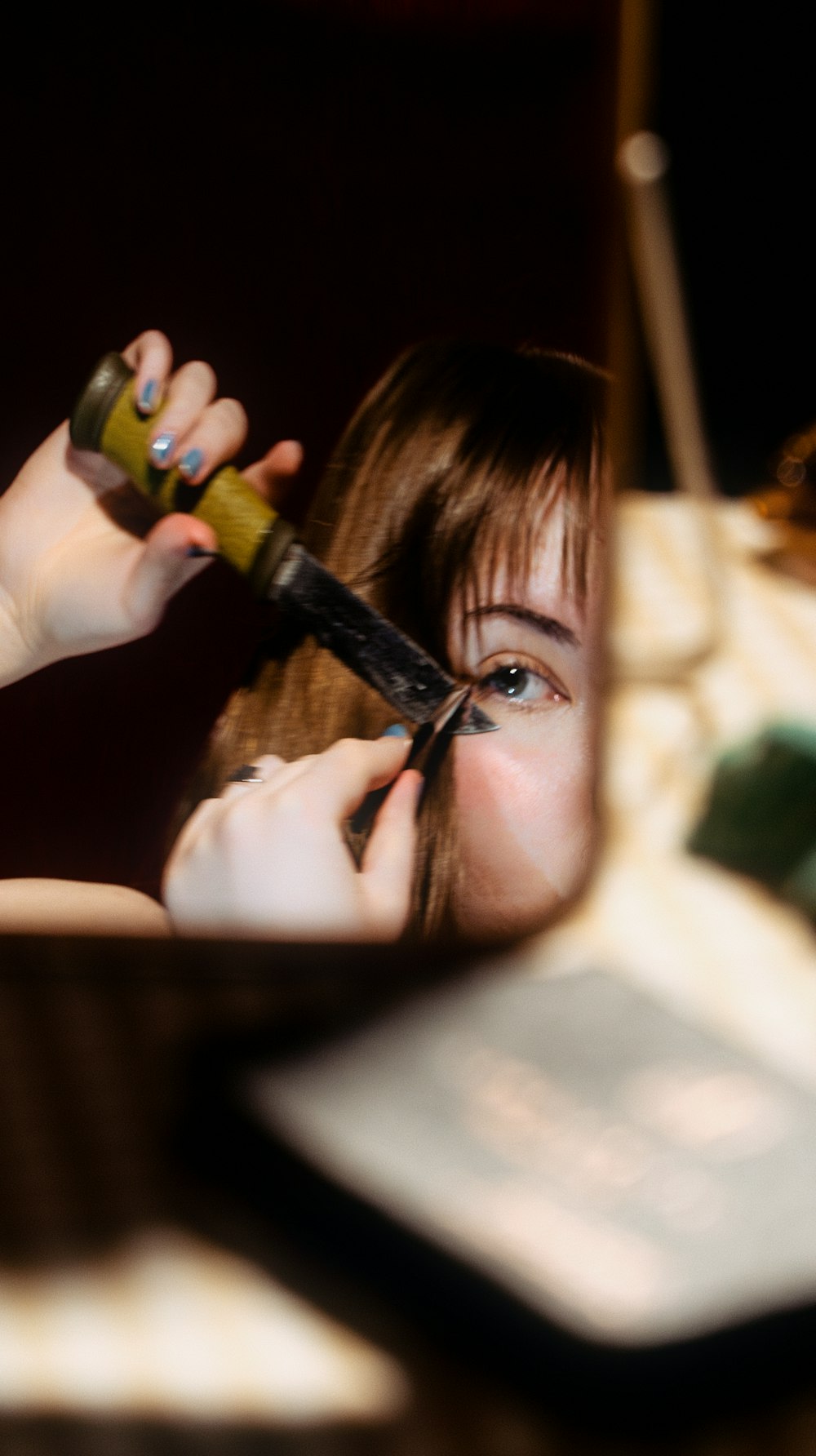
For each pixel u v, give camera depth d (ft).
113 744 5.05
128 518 5.08
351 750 5.04
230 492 5.00
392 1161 4.35
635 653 5.95
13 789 5.03
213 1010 4.82
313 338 5.02
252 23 4.99
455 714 5.05
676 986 4.95
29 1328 4.33
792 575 6.50
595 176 5.07
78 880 5.02
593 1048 4.52
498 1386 4.27
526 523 5.05
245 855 4.98
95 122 4.97
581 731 5.09
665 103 11.00
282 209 5.02
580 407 5.07
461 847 5.04
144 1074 4.69
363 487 5.04
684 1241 4.28
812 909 5.11
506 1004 4.59
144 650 5.04
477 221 5.06
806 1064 4.81
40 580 5.05
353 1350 4.31
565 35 5.04
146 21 4.96
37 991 4.83
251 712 5.05
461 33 5.02
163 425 4.99
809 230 11.25
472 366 5.06
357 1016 4.57
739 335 11.53
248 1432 4.24
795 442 6.69
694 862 5.27
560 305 5.06
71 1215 4.46
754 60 10.84
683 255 11.39
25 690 5.04
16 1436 4.23
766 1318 4.23
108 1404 4.26
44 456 5.06
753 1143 4.39
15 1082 4.66
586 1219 4.30
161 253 5.01
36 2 4.93
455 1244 4.28
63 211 4.99
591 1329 4.21
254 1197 4.41
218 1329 4.33
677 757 5.60
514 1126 4.40
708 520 6.25
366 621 5.04
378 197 5.02
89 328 5.02
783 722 5.32
